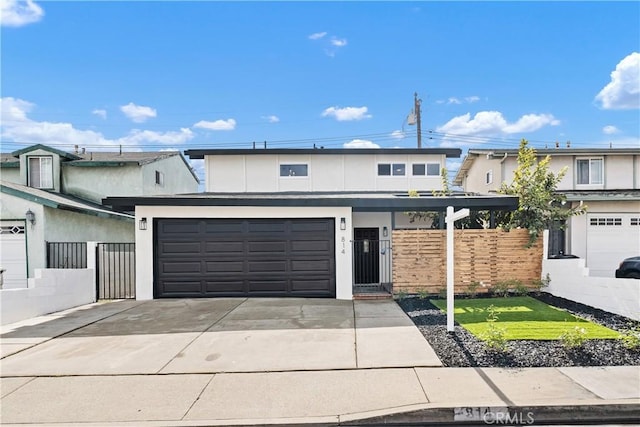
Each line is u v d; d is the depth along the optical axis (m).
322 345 5.83
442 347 5.54
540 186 9.83
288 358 5.29
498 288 9.48
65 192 16.62
